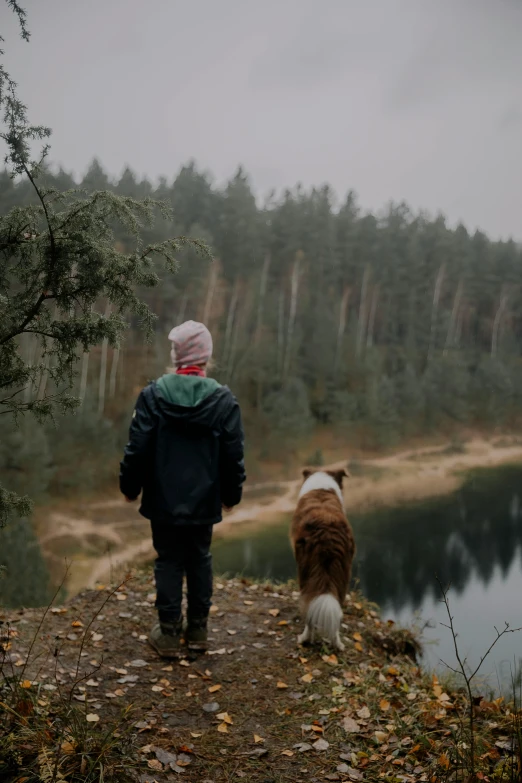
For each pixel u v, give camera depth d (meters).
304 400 40.50
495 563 24.59
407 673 3.93
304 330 49.72
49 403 2.76
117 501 30.44
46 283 2.63
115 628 4.09
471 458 45.97
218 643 4.06
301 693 3.39
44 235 2.58
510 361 60.91
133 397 37.78
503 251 66.94
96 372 39.53
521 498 36.38
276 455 38.94
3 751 2.19
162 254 2.84
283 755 2.74
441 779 2.41
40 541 24.88
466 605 17.91
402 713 3.20
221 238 46.88
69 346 2.73
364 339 54.69
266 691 3.40
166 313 42.50
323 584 3.95
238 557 25.19
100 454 31.39
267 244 50.03
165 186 49.34
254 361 43.12
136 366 40.38
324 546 4.05
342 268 56.22
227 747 2.78
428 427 49.53
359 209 59.53
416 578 22.47
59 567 23.42
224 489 3.61
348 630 4.56
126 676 3.40
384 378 47.25
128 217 2.67
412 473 40.84
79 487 29.66
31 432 26.55
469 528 30.34
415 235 60.06
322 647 4.03
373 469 40.56
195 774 2.54
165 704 3.14
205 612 3.78
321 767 2.64
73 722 2.61
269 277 49.72
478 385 55.03
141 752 2.61
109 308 3.56
